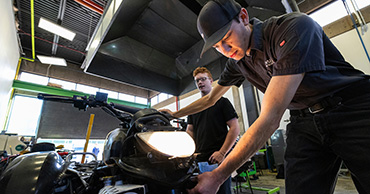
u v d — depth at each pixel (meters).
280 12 2.36
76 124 6.91
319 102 0.52
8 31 3.69
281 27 0.48
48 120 6.36
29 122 6.17
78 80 7.57
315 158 0.59
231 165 0.38
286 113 4.15
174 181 0.37
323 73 0.47
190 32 3.86
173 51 4.30
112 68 3.42
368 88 0.47
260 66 0.63
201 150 1.03
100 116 7.58
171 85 4.42
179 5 3.29
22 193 0.38
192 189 0.37
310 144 0.60
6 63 3.98
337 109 0.49
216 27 0.53
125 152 0.43
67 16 4.51
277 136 3.91
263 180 3.02
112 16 2.55
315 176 0.57
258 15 2.62
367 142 0.44
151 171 0.37
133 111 0.60
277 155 3.86
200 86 1.21
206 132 1.02
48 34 5.38
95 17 4.50
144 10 3.38
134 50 3.82
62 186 0.48
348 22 3.72
